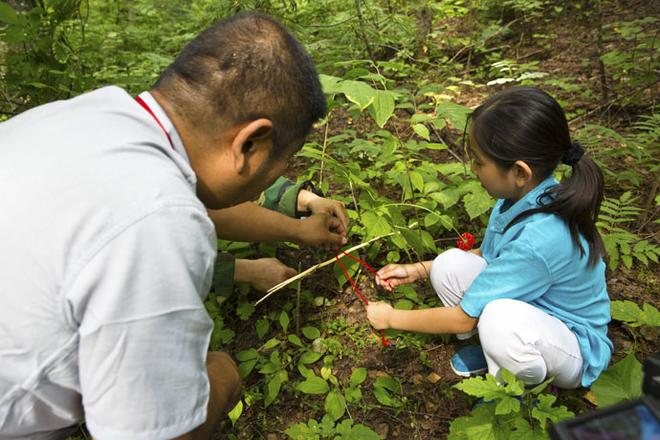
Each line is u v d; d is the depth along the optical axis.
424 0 4.49
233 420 1.57
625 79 3.40
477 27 5.01
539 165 1.31
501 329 1.38
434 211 2.04
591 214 1.34
